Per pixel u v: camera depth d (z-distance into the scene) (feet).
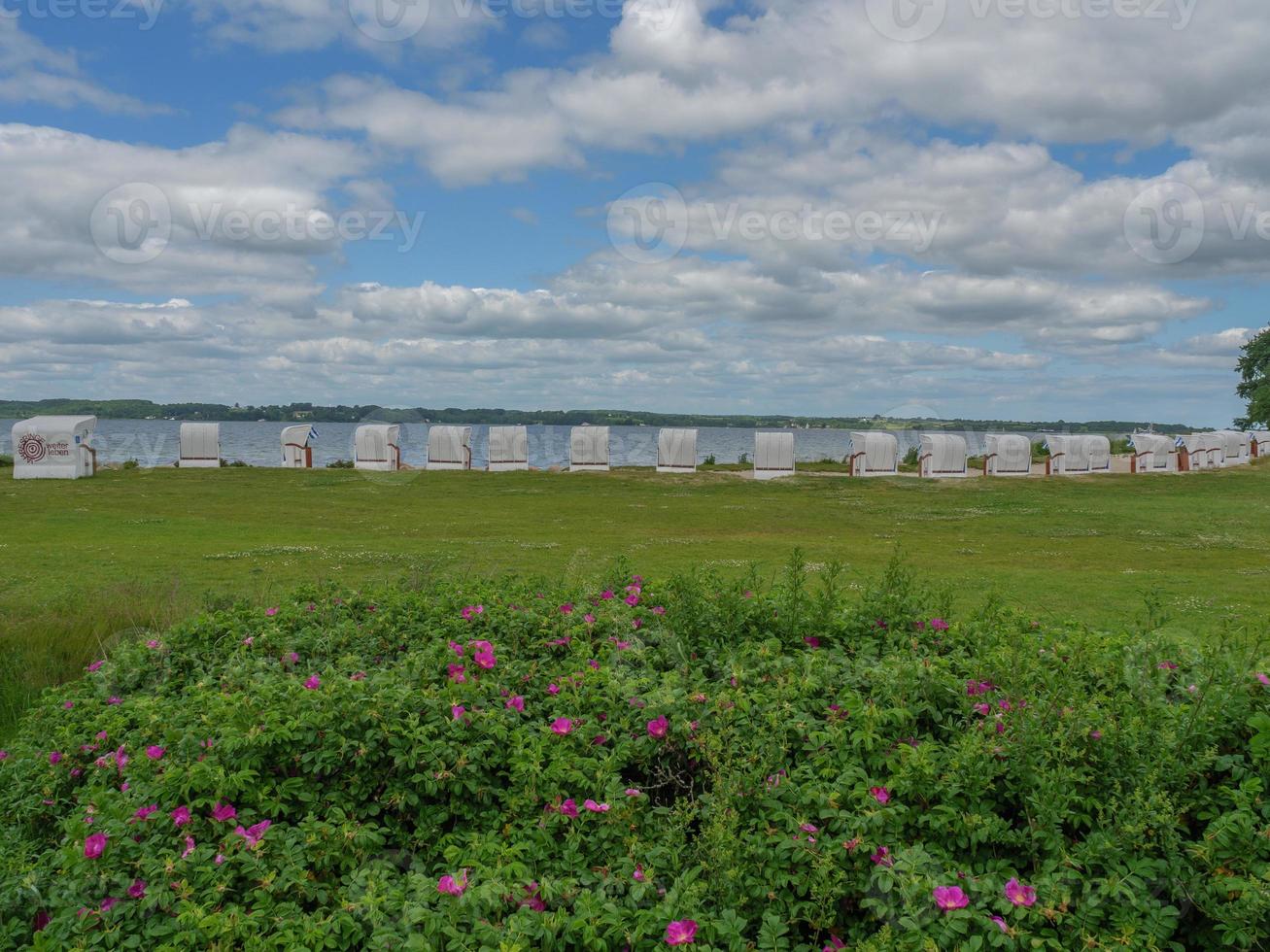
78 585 48.73
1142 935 10.16
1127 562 64.23
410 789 13.78
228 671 18.08
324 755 13.76
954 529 86.69
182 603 36.09
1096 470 156.97
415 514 94.84
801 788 12.39
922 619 19.98
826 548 70.28
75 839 12.75
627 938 10.31
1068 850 11.64
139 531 77.15
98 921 11.34
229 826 12.92
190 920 10.76
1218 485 134.92
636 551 66.33
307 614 22.34
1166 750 12.55
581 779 13.24
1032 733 12.41
